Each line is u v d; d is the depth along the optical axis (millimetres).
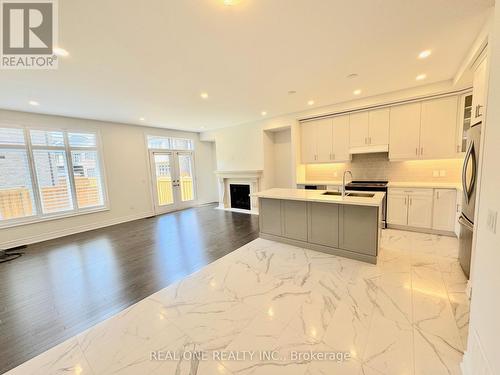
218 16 1838
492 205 1160
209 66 2715
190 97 3846
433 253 3109
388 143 4250
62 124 4785
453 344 1627
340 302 2152
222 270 2902
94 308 2252
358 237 2971
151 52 2348
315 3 1726
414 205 3953
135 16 1789
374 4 1760
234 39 2178
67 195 4895
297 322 1917
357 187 4465
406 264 2836
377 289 2330
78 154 5066
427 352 1573
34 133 4445
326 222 3219
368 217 2869
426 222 3875
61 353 1710
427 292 2248
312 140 5207
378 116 4309
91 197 5285
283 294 2320
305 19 1917
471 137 2389
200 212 6719
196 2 1661
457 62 2803
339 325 1862
